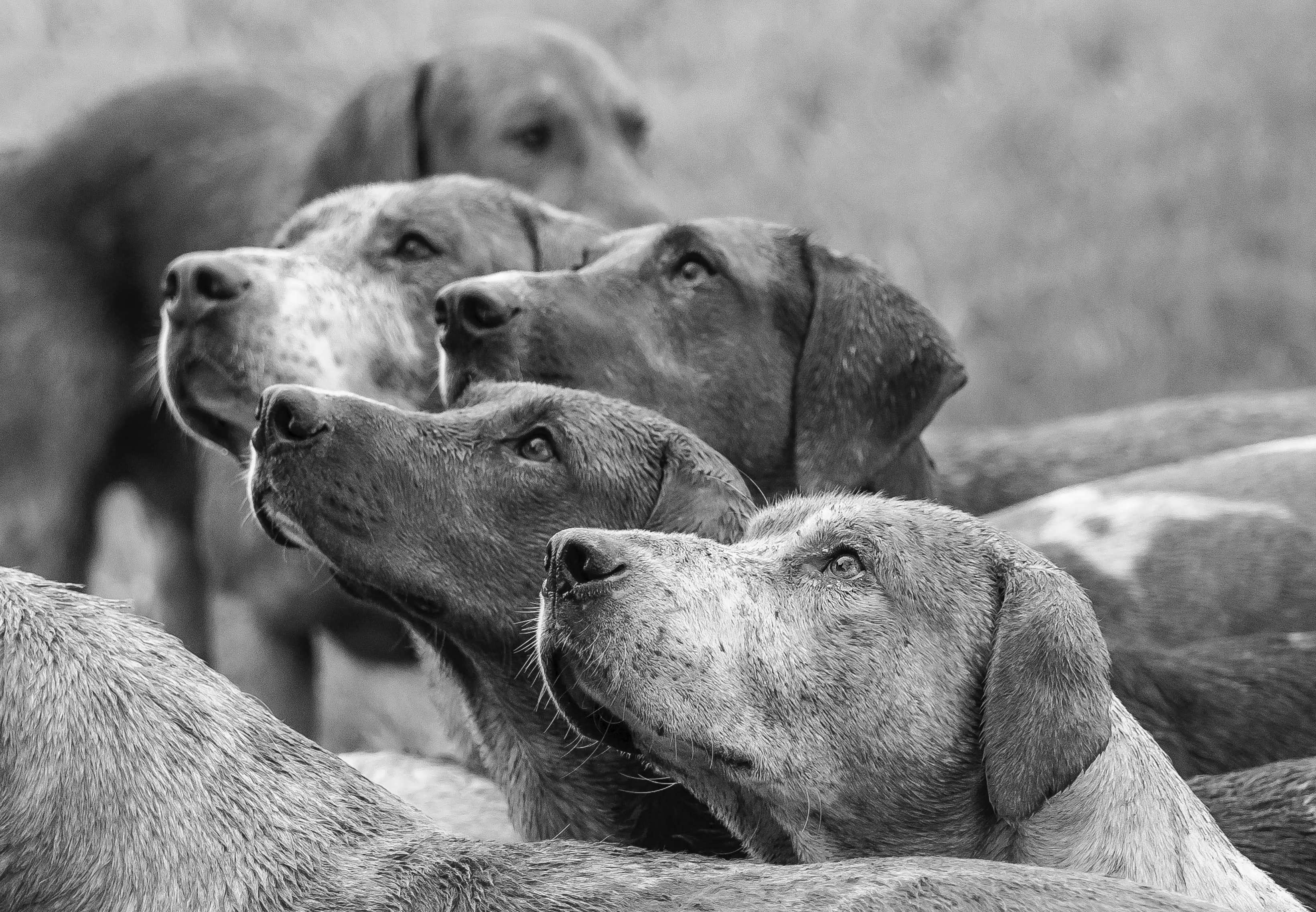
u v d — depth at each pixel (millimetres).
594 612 7867
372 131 14211
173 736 6648
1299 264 22281
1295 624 12320
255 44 24500
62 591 6953
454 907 6395
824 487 10875
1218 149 23750
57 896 6344
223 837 6508
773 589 8180
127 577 17172
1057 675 7621
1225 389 21234
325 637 14008
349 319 10930
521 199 11922
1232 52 25094
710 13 26156
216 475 13273
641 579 7973
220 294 10602
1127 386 21156
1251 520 12734
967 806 8172
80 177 15211
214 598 13383
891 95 24875
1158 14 25797
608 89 14703
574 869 6570
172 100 15617
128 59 23578
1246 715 10414
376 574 8703
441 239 11383
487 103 14273
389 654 13219
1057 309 21906
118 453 15156
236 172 15016
